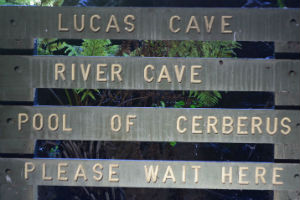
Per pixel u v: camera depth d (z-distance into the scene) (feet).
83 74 6.88
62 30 6.84
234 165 6.98
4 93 6.93
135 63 6.84
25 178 7.02
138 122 6.91
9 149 7.00
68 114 6.93
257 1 10.93
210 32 6.79
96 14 6.81
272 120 6.85
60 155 10.25
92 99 10.94
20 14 6.82
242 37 6.79
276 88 6.83
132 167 7.02
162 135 6.91
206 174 7.02
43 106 6.91
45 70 6.89
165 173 7.02
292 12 6.73
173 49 10.80
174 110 6.88
